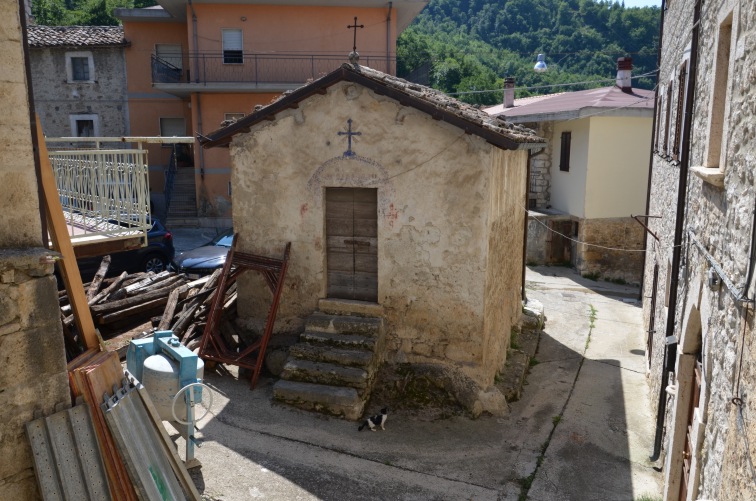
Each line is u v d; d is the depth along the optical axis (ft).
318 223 28.94
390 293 28.25
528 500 21.24
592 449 24.88
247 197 29.89
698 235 18.95
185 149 84.28
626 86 62.54
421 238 27.37
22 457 12.02
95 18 118.62
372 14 74.02
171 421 21.13
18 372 11.79
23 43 12.03
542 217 59.06
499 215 29.07
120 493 13.03
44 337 12.17
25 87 11.98
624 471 23.36
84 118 81.87
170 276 37.14
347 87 27.43
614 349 37.70
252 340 30.73
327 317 28.78
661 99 37.27
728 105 15.05
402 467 22.76
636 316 44.78
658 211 35.09
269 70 74.13
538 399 29.60
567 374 33.24
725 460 12.54
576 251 58.18
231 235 48.96
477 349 27.20
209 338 29.25
